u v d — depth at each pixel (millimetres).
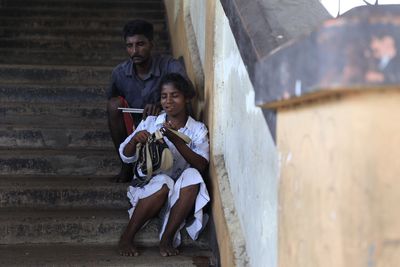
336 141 1563
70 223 3838
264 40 2398
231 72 3541
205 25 4301
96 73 5988
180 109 3889
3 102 5344
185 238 3859
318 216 1679
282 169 2027
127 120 4375
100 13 8148
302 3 2734
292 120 1917
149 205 3697
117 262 3521
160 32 7582
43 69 5898
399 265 1472
